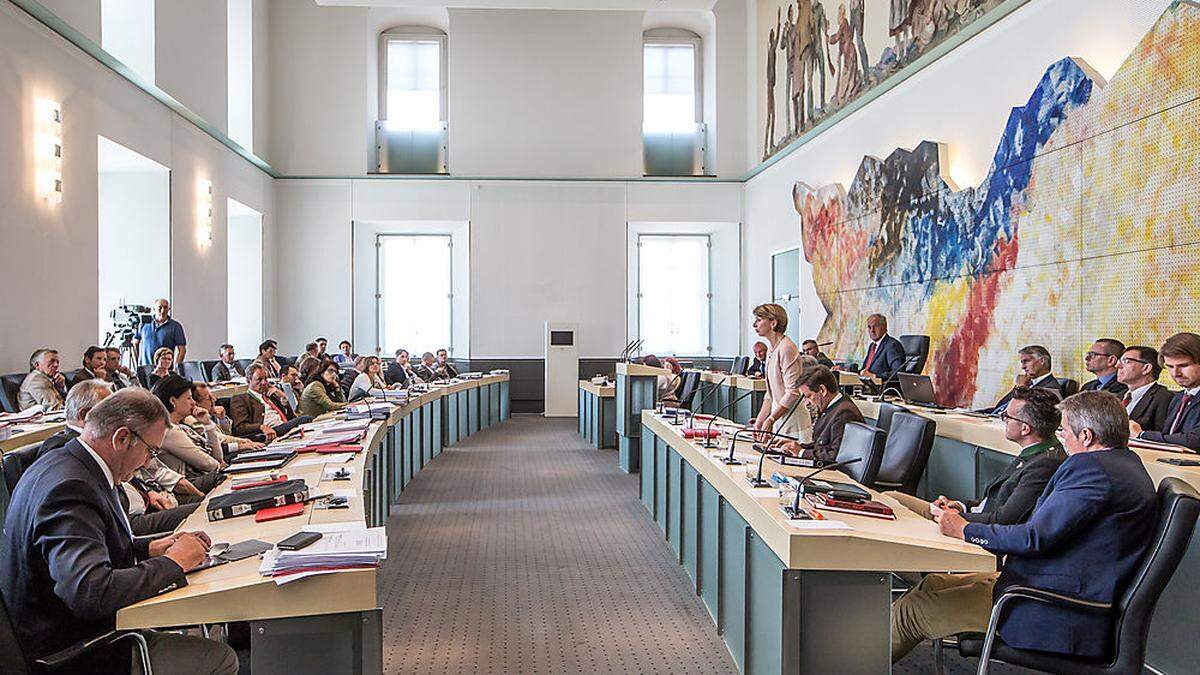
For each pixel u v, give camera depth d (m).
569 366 14.21
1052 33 6.25
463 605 4.24
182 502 3.91
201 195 10.47
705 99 15.07
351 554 2.28
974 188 7.16
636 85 14.72
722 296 15.05
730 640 3.57
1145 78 5.14
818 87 10.91
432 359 12.71
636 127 14.70
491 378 12.66
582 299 14.73
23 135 6.63
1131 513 2.37
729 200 14.77
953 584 2.88
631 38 14.70
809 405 5.25
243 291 13.36
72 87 7.34
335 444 4.62
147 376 7.98
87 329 7.65
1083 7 5.89
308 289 14.23
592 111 14.67
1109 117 5.48
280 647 2.23
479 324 14.60
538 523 6.07
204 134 10.58
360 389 8.66
